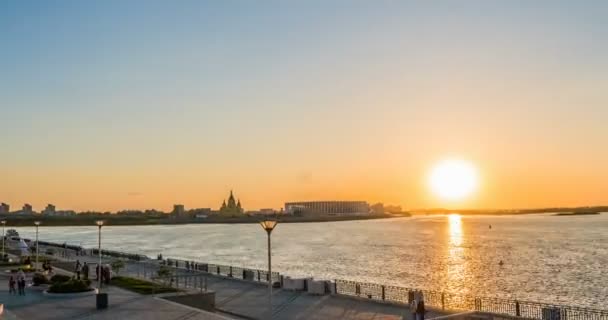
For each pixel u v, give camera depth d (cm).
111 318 3456
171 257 12462
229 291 4778
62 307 3866
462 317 2939
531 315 4234
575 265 9381
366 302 3972
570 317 4062
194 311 3653
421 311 3209
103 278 4997
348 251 13288
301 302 4078
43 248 10700
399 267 9494
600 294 6344
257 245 16812
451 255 11756
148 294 4350
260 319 3619
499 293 6444
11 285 4616
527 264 9631
